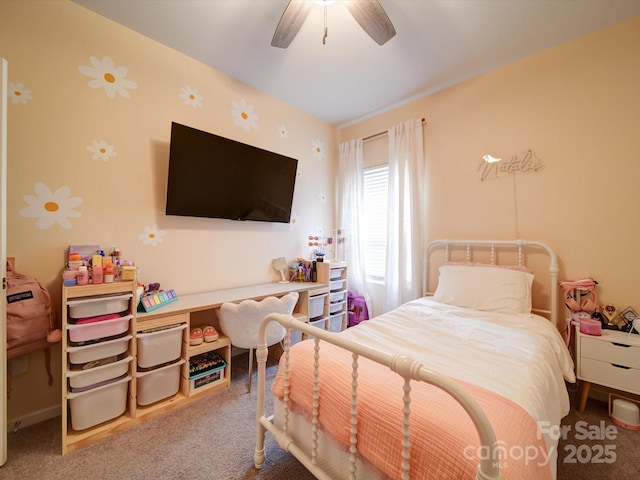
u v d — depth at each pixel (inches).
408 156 108.4
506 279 79.0
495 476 23.0
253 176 96.9
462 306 81.7
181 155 78.4
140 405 64.8
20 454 53.0
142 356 62.1
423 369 28.0
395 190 113.4
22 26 60.2
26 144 60.6
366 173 128.6
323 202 130.3
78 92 66.8
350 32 73.7
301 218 121.2
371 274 127.4
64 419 52.7
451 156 100.7
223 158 87.8
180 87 83.4
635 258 68.6
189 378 70.8
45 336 58.6
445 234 102.2
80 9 66.8
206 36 76.5
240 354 101.8
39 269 61.9
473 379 41.2
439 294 88.7
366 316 121.8
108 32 70.7
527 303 75.7
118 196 72.7
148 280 78.0
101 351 56.8
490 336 59.0
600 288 72.9
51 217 63.4
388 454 31.9
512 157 87.1
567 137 77.7
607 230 72.1
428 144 106.8
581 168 75.6
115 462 51.6
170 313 66.3
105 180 70.7
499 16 68.3
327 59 85.4
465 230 97.4
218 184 87.7
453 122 100.1
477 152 94.5
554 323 76.3
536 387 40.7
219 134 92.2
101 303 57.0
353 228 128.0
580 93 75.7
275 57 85.0
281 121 111.5
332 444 40.1
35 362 62.7
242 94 98.2
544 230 81.6
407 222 109.9
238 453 54.3
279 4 65.8
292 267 114.3
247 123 99.9
